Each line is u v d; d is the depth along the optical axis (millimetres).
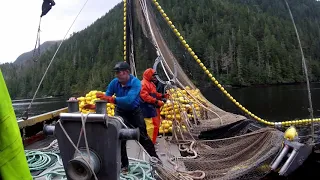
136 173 3479
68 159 2115
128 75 3713
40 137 6355
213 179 4160
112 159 2041
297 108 25250
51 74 66188
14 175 1383
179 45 7324
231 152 5258
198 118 6816
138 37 6984
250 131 6496
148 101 4805
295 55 67625
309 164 4977
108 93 3869
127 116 3932
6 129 1348
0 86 1337
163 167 3920
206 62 70000
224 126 6414
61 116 2051
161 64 6613
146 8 6773
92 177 2035
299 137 5359
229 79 64812
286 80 64875
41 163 3711
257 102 31266
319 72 64688
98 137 2037
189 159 4922
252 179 4367
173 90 6531
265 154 4520
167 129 6348
